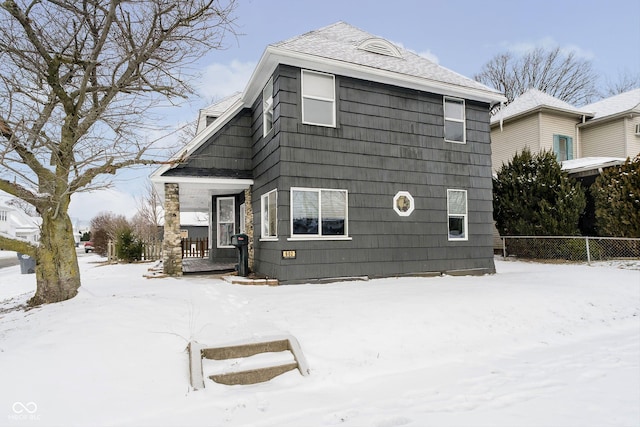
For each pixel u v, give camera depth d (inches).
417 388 147.0
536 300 266.1
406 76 366.3
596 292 294.4
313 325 200.5
